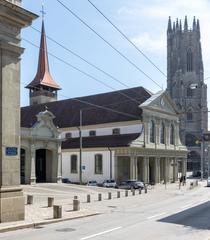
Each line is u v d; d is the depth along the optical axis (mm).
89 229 17250
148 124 67000
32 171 52094
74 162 68750
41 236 15258
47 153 56969
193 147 123312
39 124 53719
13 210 18938
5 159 18906
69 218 21094
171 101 74062
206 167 112562
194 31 133750
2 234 15875
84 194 42250
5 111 19125
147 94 70562
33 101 93875
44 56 95688
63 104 81812
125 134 67062
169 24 139125
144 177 65562
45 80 94375
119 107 70938
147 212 25391
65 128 74562
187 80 131000
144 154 65500
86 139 70312
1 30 18906
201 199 38062
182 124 122750
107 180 59938
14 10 19047
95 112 73625
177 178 75750
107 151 64375
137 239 14633
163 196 42375
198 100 128250
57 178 56406
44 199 33688
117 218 21844
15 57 19812
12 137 19422
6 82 19250
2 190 18484
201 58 132375
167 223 19500
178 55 134000
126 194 42656
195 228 17891
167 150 72188
